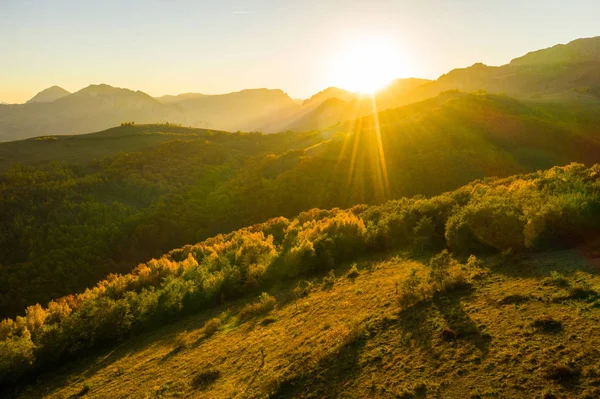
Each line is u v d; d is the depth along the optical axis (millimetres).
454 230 16641
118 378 14672
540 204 14773
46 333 19047
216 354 13727
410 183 61531
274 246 29188
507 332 8461
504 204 16594
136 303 21734
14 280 55906
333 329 11828
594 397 5867
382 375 8477
